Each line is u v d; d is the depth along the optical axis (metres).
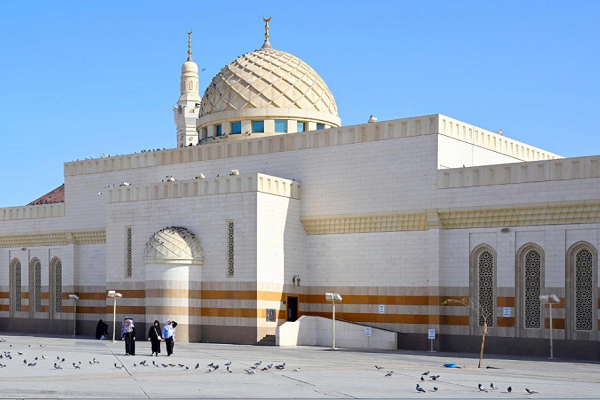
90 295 57.66
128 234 51.88
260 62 57.50
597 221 39.78
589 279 40.06
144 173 55.69
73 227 58.31
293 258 48.78
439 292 44.03
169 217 50.03
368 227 47.34
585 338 39.75
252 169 51.66
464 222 43.84
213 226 48.19
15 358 33.06
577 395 23.31
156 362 32.03
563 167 40.62
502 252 42.56
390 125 46.69
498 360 37.59
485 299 43.16
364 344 45.88
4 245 62.81
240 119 55.50
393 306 46.00
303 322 47.16
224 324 47.16
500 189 42.50
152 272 47.53
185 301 47.47
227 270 47.44
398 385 24.84
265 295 46.62
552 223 41.09
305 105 55.97
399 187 46.03
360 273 47.47
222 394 22.23
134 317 50.75
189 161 53.94
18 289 62.28
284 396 21.97
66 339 51.25
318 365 32.06
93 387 23.38
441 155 45.06
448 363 34.25
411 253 45.72
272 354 38.53
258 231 46.53
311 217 49.09
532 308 41.75
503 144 50.44
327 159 48.94
